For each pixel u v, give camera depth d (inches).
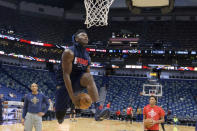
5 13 1121.4
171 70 1187.9
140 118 903.7
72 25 1242.0
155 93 900.0
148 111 217.8
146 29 1210.6
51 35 1173.7
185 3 1142.3
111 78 1231.5
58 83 75.5
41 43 1113.4
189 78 1160.8
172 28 1180.5
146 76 1214.9
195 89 1083.9
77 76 72.5
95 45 1179.9
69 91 67.9
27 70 1127.0
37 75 1130.0
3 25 1085.8
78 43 74.5
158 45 1145.4
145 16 1213.7
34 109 198.1
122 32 1224.2
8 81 989.8
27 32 1123.9
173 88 1102.4
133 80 1202.6
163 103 989.2
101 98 1104.2
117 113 890.1
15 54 1070.4
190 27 1163.9
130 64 1188.5
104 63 1206.9
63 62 70.2
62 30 1217.4
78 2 1251.2
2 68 1053.2
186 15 1165.7
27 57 1104.8
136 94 1086.4
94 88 71.2
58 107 75.3
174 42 1141.1
